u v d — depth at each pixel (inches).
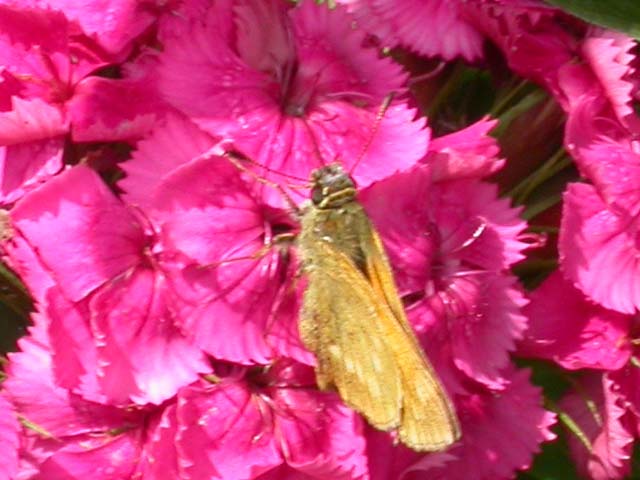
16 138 3.0
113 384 2.9
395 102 3.2
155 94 3.0
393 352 3.0
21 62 3.1
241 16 3.1
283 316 3.0
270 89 3.1
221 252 2.9
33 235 2.9
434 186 3.2
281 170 3.0
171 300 2.9
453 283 3.1
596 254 3.2
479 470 3.2
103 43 3.1
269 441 2.9
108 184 3.1
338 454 2.9
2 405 2.9
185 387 2.9
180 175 2.9
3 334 3.1
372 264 3.0
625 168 3.2
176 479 2.9
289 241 3.0
